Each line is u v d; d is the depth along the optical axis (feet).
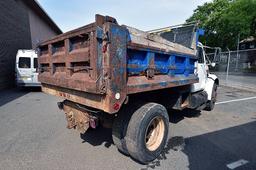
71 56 10.04
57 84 11.59
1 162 10.97
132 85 9.34
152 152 10.79
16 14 47.29
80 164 10.70
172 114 20.39
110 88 8.13
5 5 40.83
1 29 38.73
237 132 15.57
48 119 19.04
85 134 14.94
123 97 8.79
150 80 10.75
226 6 93.50
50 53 12.45
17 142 13.61
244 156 11.73
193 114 20.51
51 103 26.73
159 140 11.43
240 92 37.22
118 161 11.02
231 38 85.71
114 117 10.89
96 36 7.92
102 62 8.20
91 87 8.39
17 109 23.24
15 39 46.39
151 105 10.72
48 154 11.85
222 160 11.23
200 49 18.74
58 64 11.93
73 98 10.74
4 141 13.80
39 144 13.28
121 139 10.59
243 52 55.26
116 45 8.26
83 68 9.09
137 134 9.92
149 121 10.32
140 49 9.73
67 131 15.66
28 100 28.84
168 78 12.45
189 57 15.02
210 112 21.53
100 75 8.20
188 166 10.56
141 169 10.25
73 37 9.80
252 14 77.15
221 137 14.53
